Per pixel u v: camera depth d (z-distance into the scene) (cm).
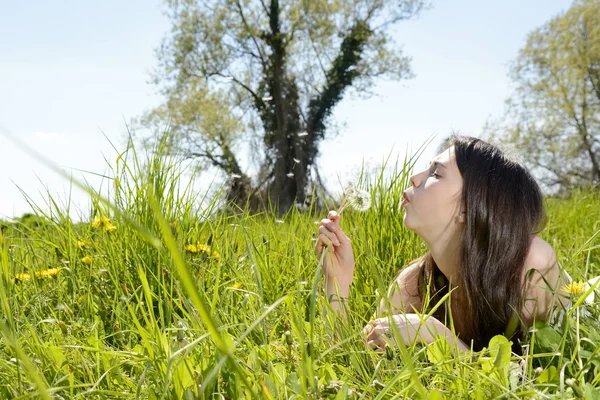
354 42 2084
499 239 154
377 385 109
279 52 2078
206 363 107
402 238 235
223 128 1977
